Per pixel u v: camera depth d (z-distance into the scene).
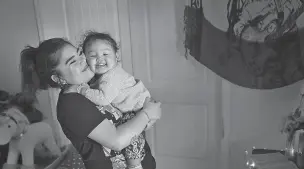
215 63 1.95
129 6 1.97
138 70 2.09
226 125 2.06
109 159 1.12
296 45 1.77
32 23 1.89
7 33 1.83
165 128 2.17
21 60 1.10
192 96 2.06
